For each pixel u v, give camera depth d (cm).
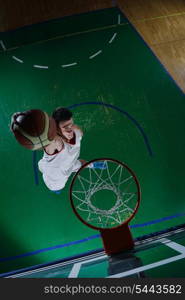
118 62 591
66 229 462
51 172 493
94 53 606
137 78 571
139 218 464
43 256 445
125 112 539
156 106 543
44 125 414
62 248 450
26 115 408
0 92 565
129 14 674
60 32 646
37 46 625
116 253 327
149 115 535
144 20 660
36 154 511
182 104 543
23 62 601
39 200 481
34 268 353
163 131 521
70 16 675
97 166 493
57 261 361
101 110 541
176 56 596
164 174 489
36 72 586
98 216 466
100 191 483
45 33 647
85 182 486
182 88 558
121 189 480
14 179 497
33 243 455
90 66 588
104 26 649
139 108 542
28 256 446
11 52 620
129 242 331
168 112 537
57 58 603
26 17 682
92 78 573
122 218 462
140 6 689
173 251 256
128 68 584
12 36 649
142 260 253
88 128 524
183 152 504
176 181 485
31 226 466
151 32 636
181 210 466
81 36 635
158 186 482
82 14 677
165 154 503
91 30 644
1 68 595
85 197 477
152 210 469
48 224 466
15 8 702
